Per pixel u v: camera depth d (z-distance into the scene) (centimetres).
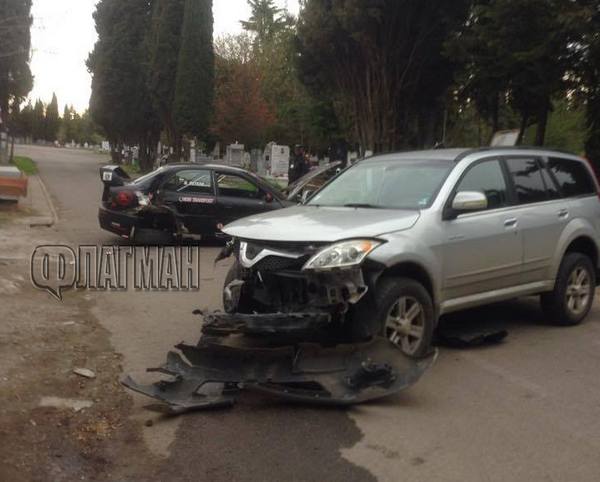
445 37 1592
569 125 2255
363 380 506
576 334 729
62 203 2067
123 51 4234
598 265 779
